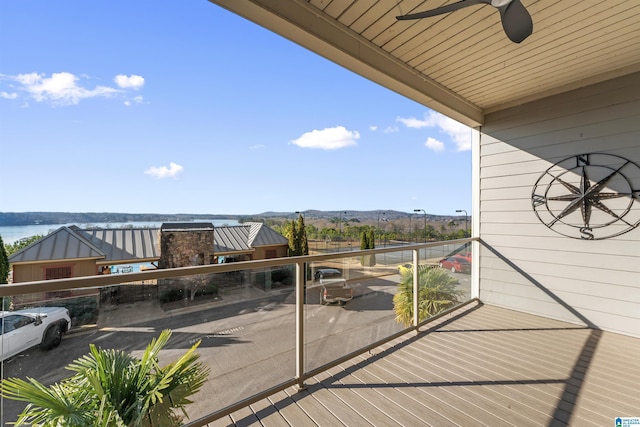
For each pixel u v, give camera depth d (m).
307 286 2.33
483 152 4.32
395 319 3.07
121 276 1.56
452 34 2.55
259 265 2.05
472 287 4.39
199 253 14.95
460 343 2.95
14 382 1.28
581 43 2.71
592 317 3.38
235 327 1.94
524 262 3.92
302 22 2.21
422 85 3.32
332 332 2.50
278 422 1.82
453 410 1.94
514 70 3.19
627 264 3.16
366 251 2.79
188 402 1.67
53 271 12.16
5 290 1.26
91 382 1.43
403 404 2.00
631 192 3.12
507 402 2.02
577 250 3.49
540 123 3.75
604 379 2.30
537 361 2.59
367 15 2.31
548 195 3.70
